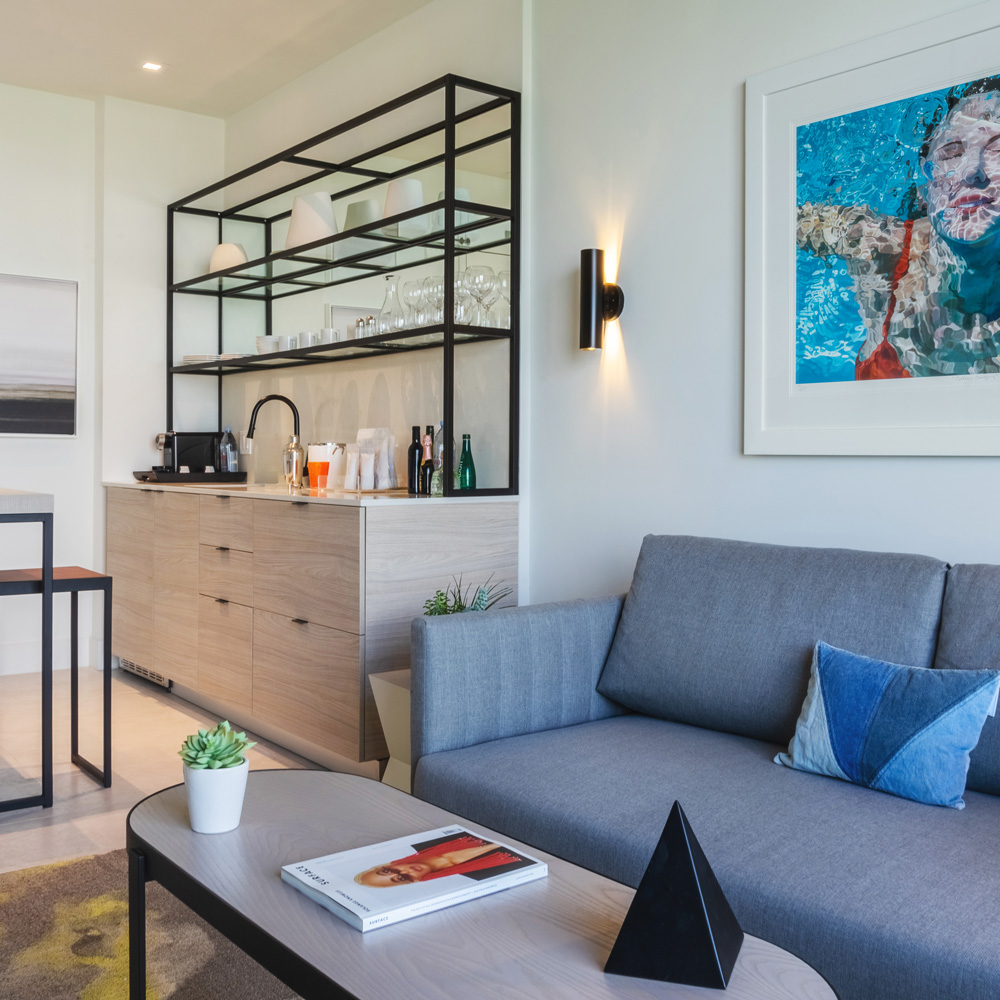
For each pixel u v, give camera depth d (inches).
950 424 86.3
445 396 124.9
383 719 107.4
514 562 130.0
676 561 95.9
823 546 97.0
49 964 75.7
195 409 195.6
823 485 97.0
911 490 90.0
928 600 78.4
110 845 101.3
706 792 70.9
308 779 72.1
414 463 138.2
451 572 123.4
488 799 74.4
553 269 126.8
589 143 121.6
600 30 120.0
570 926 48.4
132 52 163.0
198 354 194.2
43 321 183.3
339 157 162.7
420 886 51.2
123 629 178.9
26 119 181.3
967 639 74.3
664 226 112.3
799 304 97.9
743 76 103.7
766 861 59.2
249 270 185.2
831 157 94.9
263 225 184.5
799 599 85.0
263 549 134.4
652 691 91.2
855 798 69.4
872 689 72.9
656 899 44.0
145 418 190.1
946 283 86.4
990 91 83.2
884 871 57.2
